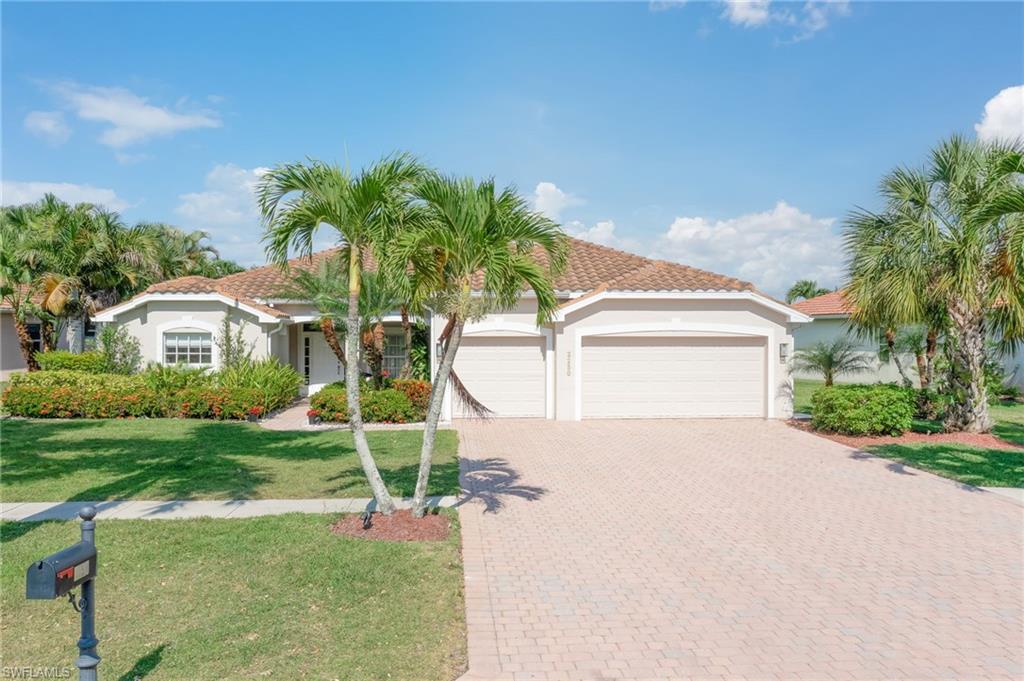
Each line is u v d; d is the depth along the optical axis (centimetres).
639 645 560
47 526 836
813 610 635
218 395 1780
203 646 531
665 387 1922
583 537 848
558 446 1493
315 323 2372
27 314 2773
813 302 3297
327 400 1741
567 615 616
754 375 1942
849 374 3041
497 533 859
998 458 1361
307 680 485
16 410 1755
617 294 1866
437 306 874
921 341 1956
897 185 1591
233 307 2084
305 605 612
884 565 758
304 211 818
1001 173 1390
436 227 821
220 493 1012
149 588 643
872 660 540
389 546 766
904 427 1611
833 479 1184
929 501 1038
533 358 1908
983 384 1631
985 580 714
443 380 866
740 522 922
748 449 1470
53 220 2616
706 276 2036
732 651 552
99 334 2516
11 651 522
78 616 583
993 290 1452
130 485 1055
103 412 1767
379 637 556
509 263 812
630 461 1334
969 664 535
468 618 606
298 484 1077
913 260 1524
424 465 866
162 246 3478
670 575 721
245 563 709
